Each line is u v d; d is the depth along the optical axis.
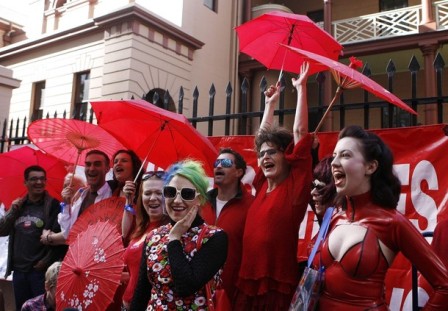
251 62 13.88
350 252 1.98
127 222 3.20
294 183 2.69
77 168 5.18
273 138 2.78
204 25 13.23
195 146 3.36
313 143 2.80
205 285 2.15
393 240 1.99
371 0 15.04
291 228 2.63
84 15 13.12
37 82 13.27
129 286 2.79
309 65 2.90
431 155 3.36
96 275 2.88
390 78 3.63
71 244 3.11
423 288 3.01
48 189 4.95
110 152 4.31
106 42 11.30
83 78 12.21
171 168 2.39
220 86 13.68
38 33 14.33
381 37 12.20
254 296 2.62
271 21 3.44
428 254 1.94
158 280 2.14
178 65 12.09
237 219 3.03
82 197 4.09
